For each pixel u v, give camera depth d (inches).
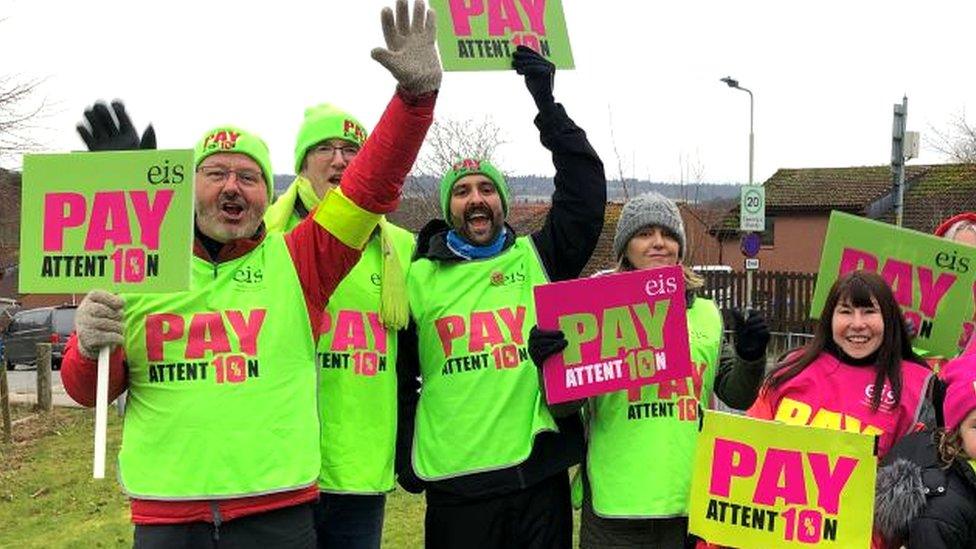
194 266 124.1
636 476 139.2
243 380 120.3
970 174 1278.3
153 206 119.2
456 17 148.7
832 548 120.3
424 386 149.3
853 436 120.1
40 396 540.1
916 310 160.7
